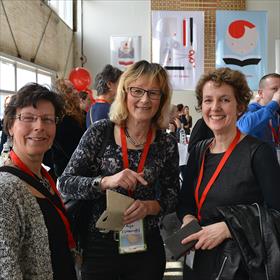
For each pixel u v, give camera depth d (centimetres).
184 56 904
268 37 1083
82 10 1080
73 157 161
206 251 140
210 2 1041
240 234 127
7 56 596
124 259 160
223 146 146
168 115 166
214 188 141
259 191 135
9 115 119
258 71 912
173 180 171
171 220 225
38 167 124
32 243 104
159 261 165
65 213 125
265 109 261
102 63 1088
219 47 911
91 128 162
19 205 101
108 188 149
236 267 129
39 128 116
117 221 146
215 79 142
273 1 1070
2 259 94
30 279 104
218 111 142
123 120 160
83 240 164
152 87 154
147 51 1078
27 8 702
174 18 897
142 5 1073
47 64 849
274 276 120
